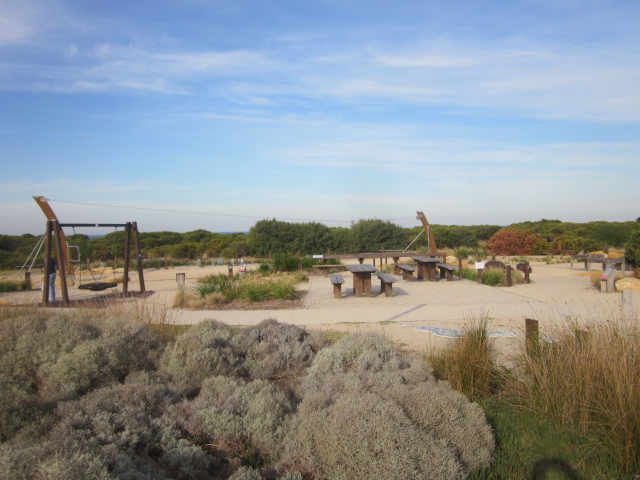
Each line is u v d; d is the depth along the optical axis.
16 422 3.44
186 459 3.43
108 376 4.85
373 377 4.64
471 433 3.65
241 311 10.71
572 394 4.34
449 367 5.30
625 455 3.62
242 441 3.88
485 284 15.35
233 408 4.11
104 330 5.91
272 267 19.27
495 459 3.68
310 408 3.85
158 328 7.19
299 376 5.55
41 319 5.96
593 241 30.08
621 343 4.51
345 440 3.16
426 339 7.57
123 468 2.94
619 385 3.91
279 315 10.02
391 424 3.23
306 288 15.09
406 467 2.99
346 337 5.90
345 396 3.89
